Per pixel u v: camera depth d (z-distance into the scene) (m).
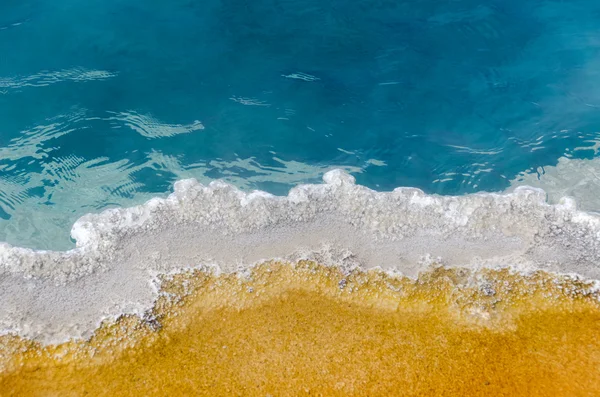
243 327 10.41
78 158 13.53
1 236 12.03
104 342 10.09
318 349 10.05
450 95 15.10
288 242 11.71
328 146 14.09
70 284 10.95
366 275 11.16
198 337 10.26
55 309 10.52
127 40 15.97
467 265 11.34
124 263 11.29
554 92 15.21
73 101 14.56
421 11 17.14
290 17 16.88
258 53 15.86
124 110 14.46
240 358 9.92
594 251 11.62
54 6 16.83
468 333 10.38
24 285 10.88
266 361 9.87
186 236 11.75
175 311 10.60
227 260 11.34
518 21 16.95
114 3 17.02
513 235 11.95
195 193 12.41
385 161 13.86
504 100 15.04
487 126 14.52
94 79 15.05
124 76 15.16
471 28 16.62
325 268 11.23
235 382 9.58
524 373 9.77
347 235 11.89
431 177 13.59
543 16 17.14
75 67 15.28
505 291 10.94
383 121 14.56
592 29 16.70
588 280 11.05
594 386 9.57
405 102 14.95
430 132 14.40
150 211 12.08
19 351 9.94
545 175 13.58
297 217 12.16
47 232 12.18
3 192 12.87
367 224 12.10
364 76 15.45
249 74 15.36
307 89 15.09
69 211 12.60
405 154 13.99
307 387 9.51
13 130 13.92
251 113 14.57
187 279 11.02
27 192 12.89
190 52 15.78
